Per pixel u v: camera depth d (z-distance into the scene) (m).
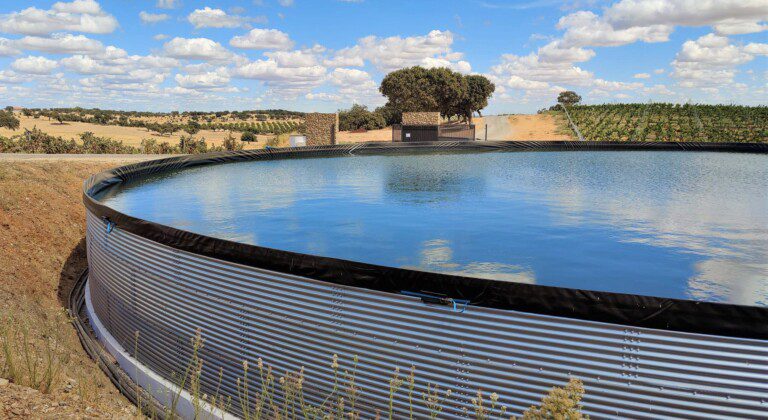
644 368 2.80
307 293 3.71
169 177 12.34
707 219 7.12
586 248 5.62
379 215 7.47
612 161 17.30
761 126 43.62
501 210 7.87
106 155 19.28
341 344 3.62
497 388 3.13
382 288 3.38
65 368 4.40
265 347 4.02
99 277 6.36
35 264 8.51
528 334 3.01
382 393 3.50
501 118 58.69
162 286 4.88
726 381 2.70
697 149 22.06
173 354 4.86
